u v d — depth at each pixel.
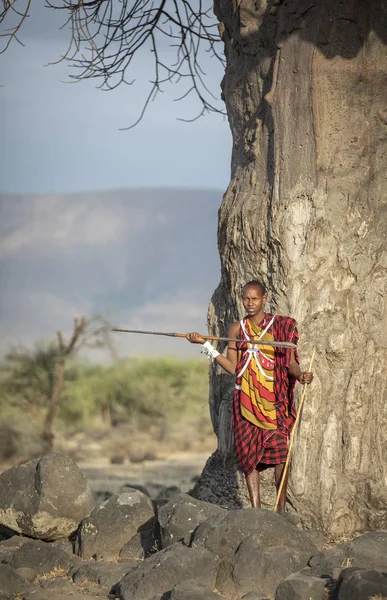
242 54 15.98
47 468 14.89
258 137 15.35
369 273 14.49
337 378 14.33
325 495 14.10
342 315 14.39
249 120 15.95
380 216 14.54
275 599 10.70
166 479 30.73
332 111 14.49
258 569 11.48
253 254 15.08
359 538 12.09
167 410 54.59
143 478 31.08
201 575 11.60
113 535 13.82
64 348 47.53
